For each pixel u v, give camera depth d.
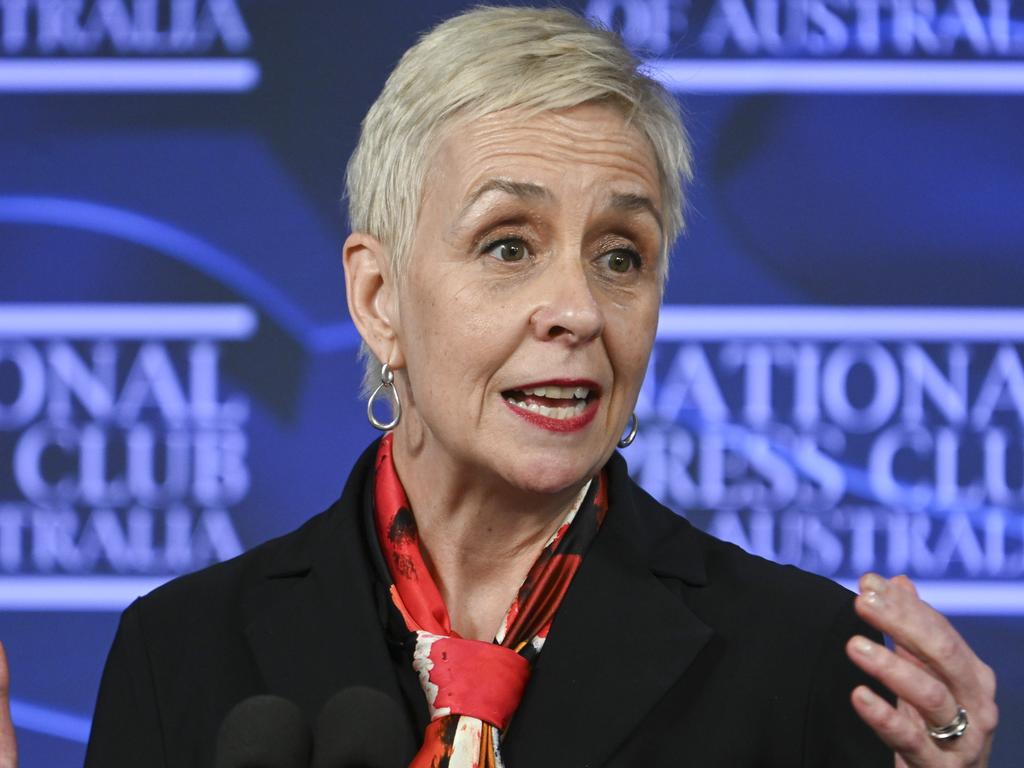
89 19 14.19
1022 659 13.84
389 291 7.14
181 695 7.04
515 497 6.94
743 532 13.98
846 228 14.09
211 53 14.22
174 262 14.14
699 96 14.11
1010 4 14.12
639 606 6.88
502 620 7.09
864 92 14.12
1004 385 14.00
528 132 6.58
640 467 13.99
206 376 14.09
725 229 14.10
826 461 14.01
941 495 13.96
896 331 14.05
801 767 6.60
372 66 14.24
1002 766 13.82
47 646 13.95
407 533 7.11
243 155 14.19
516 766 6.54
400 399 7.29
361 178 7.12
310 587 7.20
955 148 14.09
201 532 14.02
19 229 14.10
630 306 6.75
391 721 5.25
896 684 5.36
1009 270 14.05
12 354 14.05
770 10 14.13
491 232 6.59
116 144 14.16
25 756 13.88
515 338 6.54
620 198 6.61
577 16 6.88
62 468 14.02
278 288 14.15
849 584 13.95
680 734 6.61
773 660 6.76
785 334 14.06
